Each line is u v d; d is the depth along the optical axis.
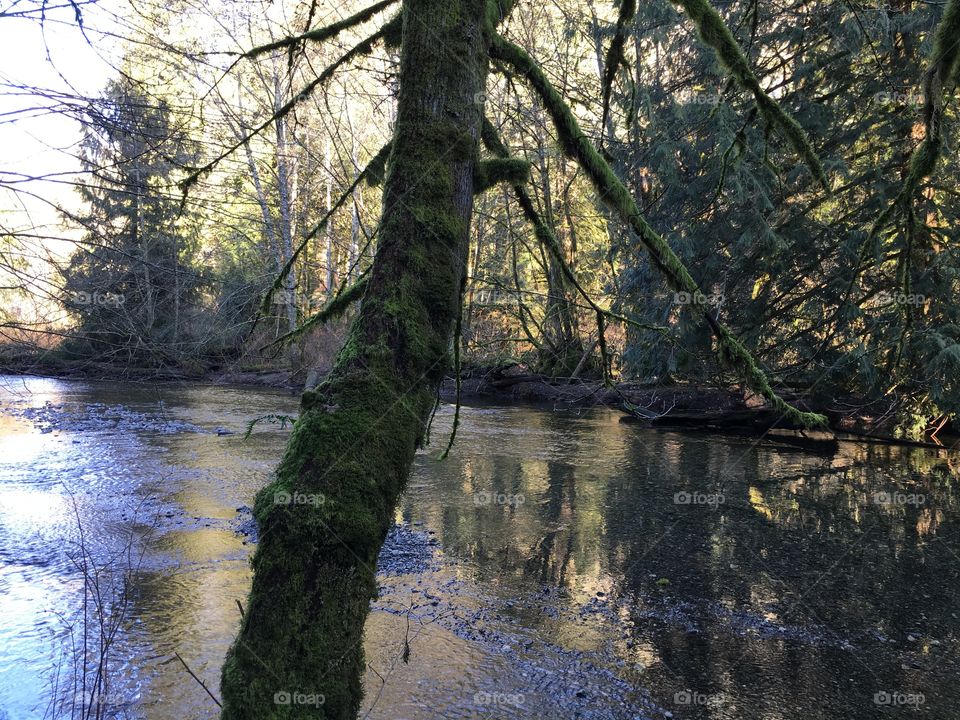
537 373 18.64
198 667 3.90
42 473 8.38
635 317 12.87
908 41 10.39
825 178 2.58
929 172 2.44
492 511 7.08
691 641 4.33
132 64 3.70
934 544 6.30
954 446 11.37
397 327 1.78
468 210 1.94
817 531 6.65
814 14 10.70
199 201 4.84
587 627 4.49
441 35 1.88
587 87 12.51
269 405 15.24
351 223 18.42
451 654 4.09
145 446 10.26
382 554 5.69
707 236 11.84
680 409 13.42
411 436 1.78
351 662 1.64
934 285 10.26
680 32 12.11
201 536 6.08
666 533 6.47
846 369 11.48
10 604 4.66
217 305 7.37
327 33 2.75
